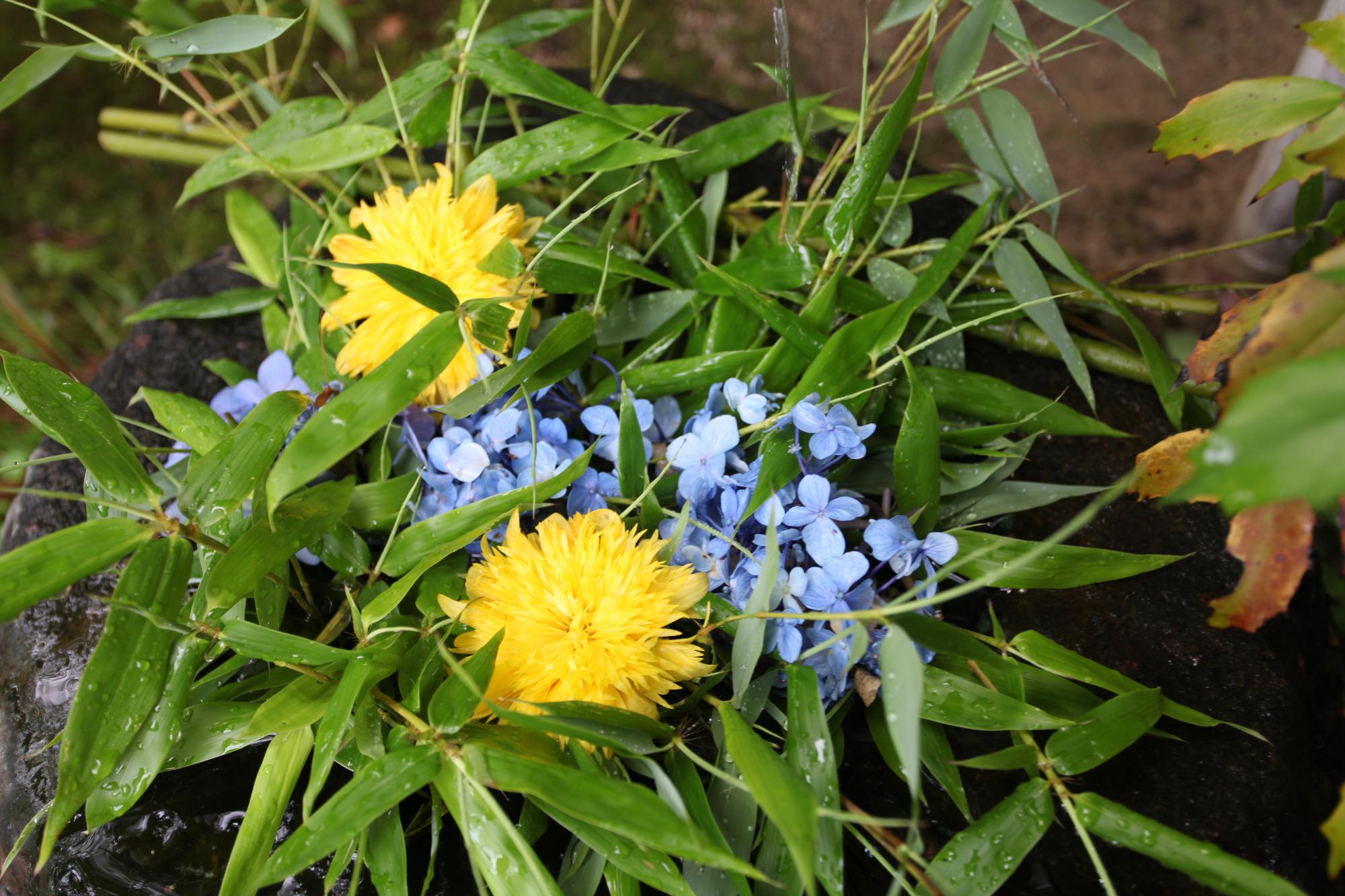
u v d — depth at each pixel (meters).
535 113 0.87
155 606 0.55
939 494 0.63
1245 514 0.52
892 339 0.63
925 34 0.71
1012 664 0.59
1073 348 0.70
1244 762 0.62
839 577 0.58
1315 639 0.73
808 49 1.64
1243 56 1.57
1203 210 1.43
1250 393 0.39
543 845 0.60
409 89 0.69
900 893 0.59
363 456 0.67
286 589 0.62
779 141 0.78
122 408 0.76
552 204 0.78
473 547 0.62
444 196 0.64
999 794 0.61
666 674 0.58
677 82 1.62
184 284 0.82
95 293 1.45
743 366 0.66
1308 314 0.46
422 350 0.55
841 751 0.61
